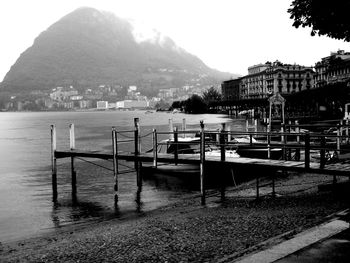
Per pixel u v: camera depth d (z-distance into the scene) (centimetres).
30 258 1343
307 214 1483
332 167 1808
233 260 933
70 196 2791
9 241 1734
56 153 2861
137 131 2638
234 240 1249
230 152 3061
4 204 2573
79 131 11356
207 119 15875
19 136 10269
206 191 2588
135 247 1301
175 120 16588
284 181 2561
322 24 1589
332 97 8881
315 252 920
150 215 1998
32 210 2389
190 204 2180
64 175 3816
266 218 1505
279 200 1906
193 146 3347
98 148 6356
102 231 1639
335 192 1878
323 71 14675
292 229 1280
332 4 1503
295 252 926
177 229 1492
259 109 14700
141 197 2600
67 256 1302
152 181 3073
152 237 1409
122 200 2553
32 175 3909
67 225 2006
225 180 2781
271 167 1930
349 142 3275
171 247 1251
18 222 2111
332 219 1205
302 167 1841
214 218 1625
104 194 2788
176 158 2344
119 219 1997
